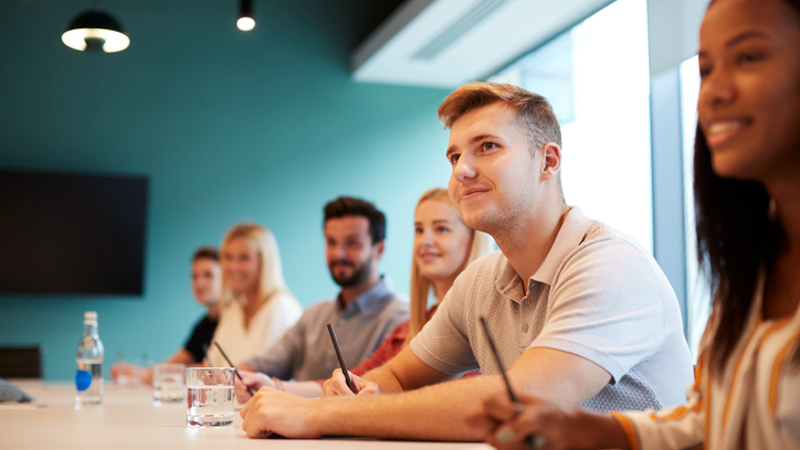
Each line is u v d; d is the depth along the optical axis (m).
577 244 1.28
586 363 1.06
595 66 4.45
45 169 5.33
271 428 1.12
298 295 5.65
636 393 1.19
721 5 0.76
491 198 1.29
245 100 5.71
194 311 5.48
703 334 0.86
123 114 5.50
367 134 5.89
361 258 2.81
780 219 0.78
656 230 3.90
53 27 5.43
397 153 5.93
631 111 4.16
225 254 3.83
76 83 5.44
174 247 5.49
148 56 5.57
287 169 5.74
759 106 0.72
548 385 1.03
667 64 3.63
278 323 3.58
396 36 5.02
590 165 4.42
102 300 5.36
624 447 0.80
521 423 0.72
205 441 1.08
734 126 0.74
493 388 1.03
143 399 2.37
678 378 1.22
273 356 2.98
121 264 5.31
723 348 0.78
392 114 5.96
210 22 5.71
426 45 5.16
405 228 5.87
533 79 5.25
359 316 2.80
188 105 5.61
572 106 4.63
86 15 4.16
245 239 3.78
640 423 0.82
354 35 5.95
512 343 1.38
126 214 5.36
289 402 1.15
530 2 4.42
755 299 0.78
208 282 4.49
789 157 0.74
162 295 5.44
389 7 6.02
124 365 3.52
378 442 1.05
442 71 5.72
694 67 3.78
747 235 0.80
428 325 1.60
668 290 1.21
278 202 5.69
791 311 0.76
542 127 1.32
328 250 2.84
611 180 4.25
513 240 1.33
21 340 5.22
